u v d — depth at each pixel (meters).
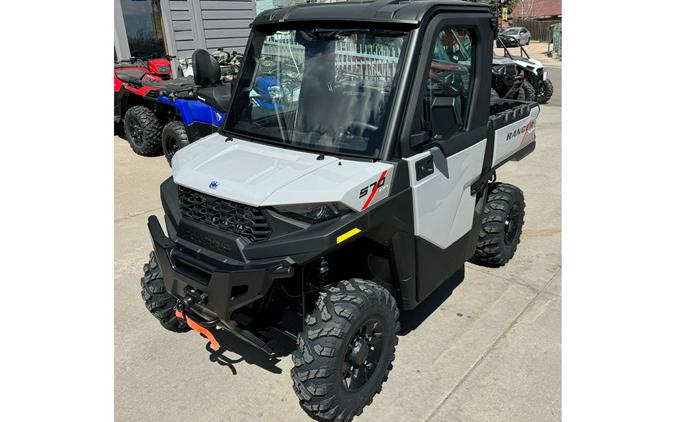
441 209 3.14
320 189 2.48
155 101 8.05
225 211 2.63
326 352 2.54
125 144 8.83
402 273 2.98
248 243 2.58
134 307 3.93
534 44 37.09
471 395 2.97
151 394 3.04
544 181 6.71
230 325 2.67
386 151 2.69
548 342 3.43
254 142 3.12
